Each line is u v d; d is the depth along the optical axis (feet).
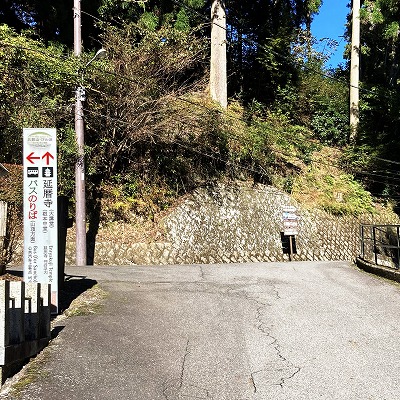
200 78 63.46
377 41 82.99
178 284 31.12
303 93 76.95
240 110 70.08
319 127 78.79
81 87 44.32
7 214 24.23
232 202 56.75
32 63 43.19
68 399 13.29
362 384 15.15
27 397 13.23
